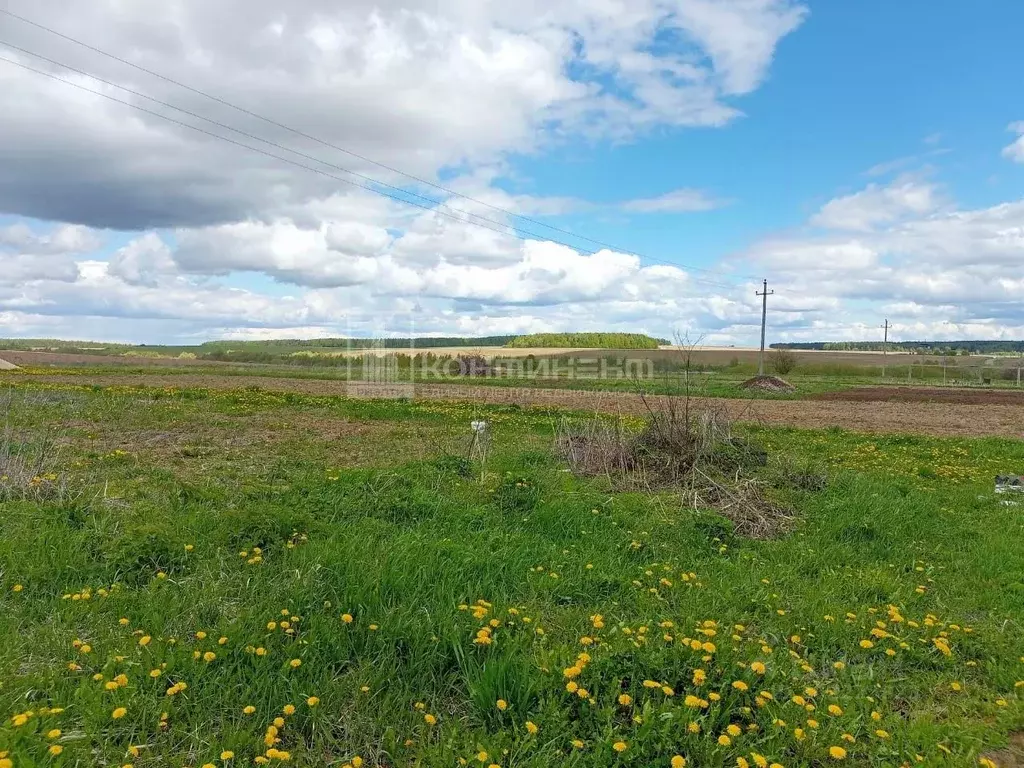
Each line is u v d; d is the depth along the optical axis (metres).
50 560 4.84
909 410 26.41
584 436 10.80
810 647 4.54
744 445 10.41
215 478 8.43
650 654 3.79
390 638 3.95
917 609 5.31
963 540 7.46
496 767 2.80
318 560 4.89
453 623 4.12
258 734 3.15
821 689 3.85
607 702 3.42
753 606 5.15
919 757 3.25
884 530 7.39
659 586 5.40
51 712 3.02
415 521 6.75
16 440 9.98
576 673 3.48
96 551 5.13
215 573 4.91
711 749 3.13
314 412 17.84
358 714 3.36
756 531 7.27
